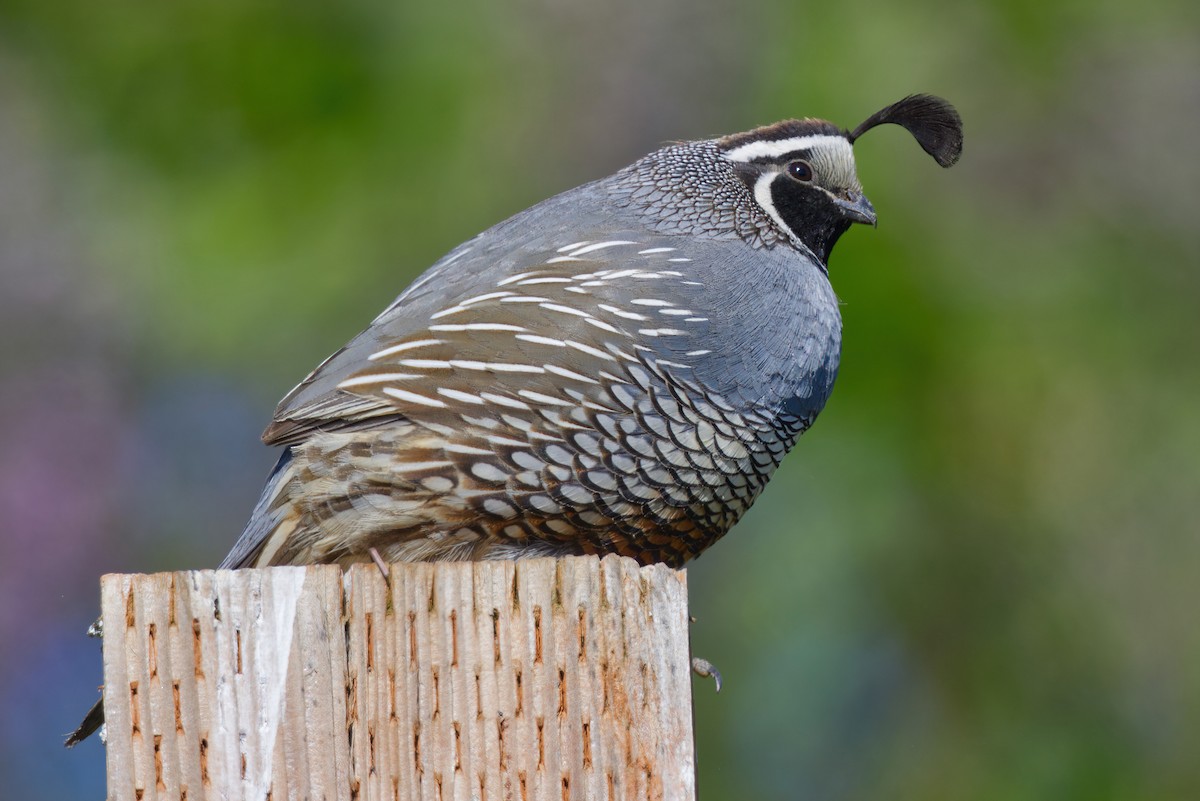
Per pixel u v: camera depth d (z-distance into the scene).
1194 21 13.71
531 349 6.84
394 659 5.20
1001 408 12.54
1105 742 12.63
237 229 12.54
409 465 6.77
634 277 7.09
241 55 12.80
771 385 7.22
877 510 12.76
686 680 5.26
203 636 5.12
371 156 12.63
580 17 13.10
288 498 6.95
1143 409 12.95
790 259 7.59
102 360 14.38
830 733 13.14
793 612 13.30
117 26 13.09
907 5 13.37
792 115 12.99
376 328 7.12
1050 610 12.84
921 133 8.62
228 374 13.84
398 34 12.89
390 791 5.15
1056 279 13.14
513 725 5.21
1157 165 13.75
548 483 6.84
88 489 14.31
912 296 12.34
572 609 5.26
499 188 12.82
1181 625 12.77
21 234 13.91
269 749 5.11
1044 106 13.64
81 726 6.06
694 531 7.19
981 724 12.78
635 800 5.20
